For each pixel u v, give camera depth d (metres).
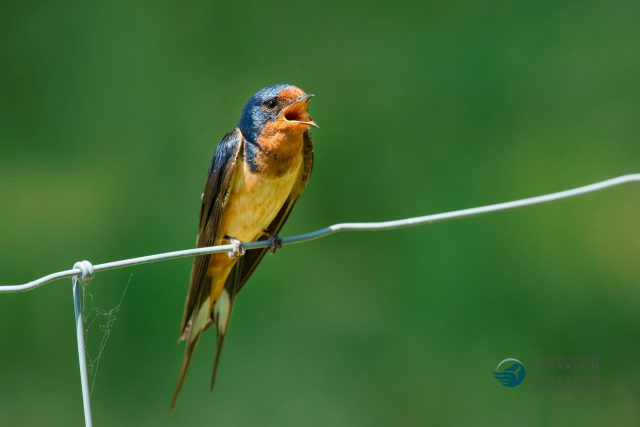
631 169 13.60
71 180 13.89
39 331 12.01
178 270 12.59
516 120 14.05
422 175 13.75
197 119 14.30
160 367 11.73
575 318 12.34
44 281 5.79
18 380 11.61
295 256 13.06
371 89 14.44
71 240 13.11
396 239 13.23
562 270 12.76
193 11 14.98
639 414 11.25
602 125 13.89
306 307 12.59
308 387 11.82
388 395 11.81
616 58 14.31
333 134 14.05
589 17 14.55
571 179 13.56
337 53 14.69
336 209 13.56
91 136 14.36
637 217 13.31
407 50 14.64
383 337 12.35
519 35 14.60
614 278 12.59
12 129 14.48
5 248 13.03
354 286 12.87
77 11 15.15
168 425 11.42
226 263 8.25
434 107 14.19
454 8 14.90
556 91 14.18
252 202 7.98
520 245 13.01
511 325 12.34
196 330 8.14
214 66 14.69
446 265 12.91
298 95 7.78
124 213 13.47
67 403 11.48
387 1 15.03
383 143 14.00
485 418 11.32
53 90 14.69
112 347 11.79
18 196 13.68
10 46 14.95
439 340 12.28
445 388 11.83
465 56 14.51
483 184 13.61
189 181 13.84
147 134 14.26
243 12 14.95
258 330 12.27
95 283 12.38
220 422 11.50
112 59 14.82
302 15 14.94
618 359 11.97
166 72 14.65
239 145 7.84
